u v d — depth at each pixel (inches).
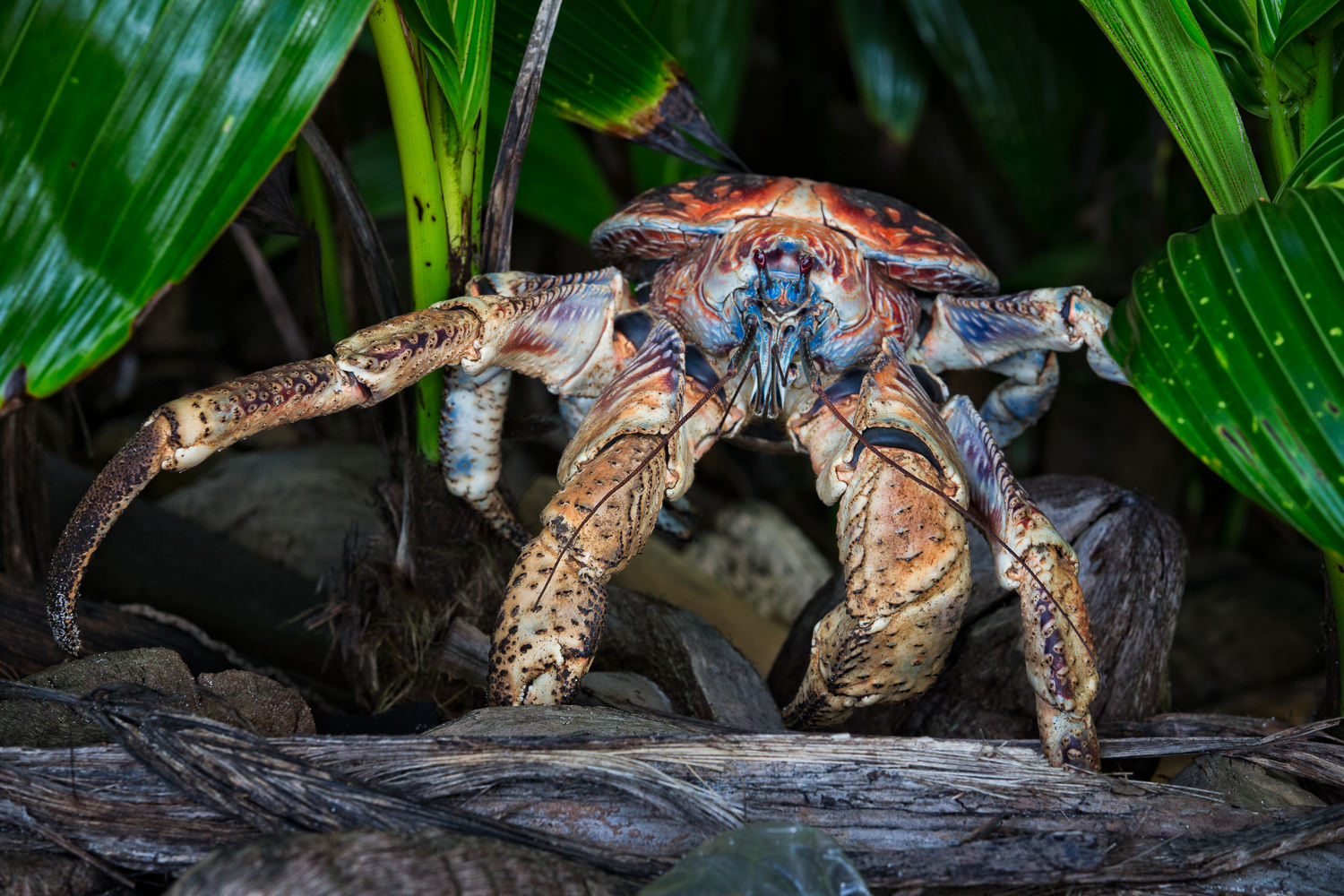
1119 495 53.3
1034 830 47.0
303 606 55.1
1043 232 92.6
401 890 44.6
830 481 49.9
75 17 45.8
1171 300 46.6
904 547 48.6
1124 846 47.0
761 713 52.1
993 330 52.3
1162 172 79.7
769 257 50.8
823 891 45.4
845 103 109.9
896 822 46.9
